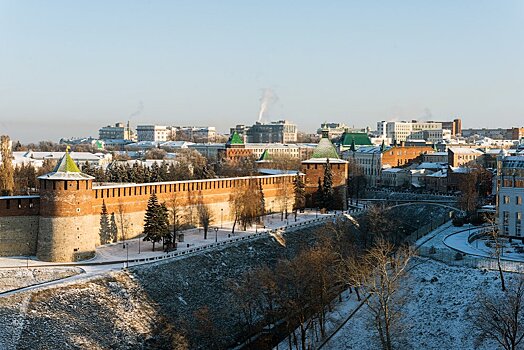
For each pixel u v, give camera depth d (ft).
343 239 419.33
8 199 372.99
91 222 379.35
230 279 374.22
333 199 627.87
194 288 350.64
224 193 533.55
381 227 489.26
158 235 396.78
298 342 308.19
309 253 331.77
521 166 424.05
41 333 270.87
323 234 427.74
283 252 440.45
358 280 325.01
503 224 431.02
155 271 347.56
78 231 368.07
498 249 356.18
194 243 425.69
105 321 293.43
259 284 323.57
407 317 316.40
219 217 527.81
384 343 266.57
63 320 282.97
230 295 353.31
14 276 328.90
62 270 335.47
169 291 337.11
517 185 424.46
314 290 302.04
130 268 341.41
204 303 341.62
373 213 494.59
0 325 269.03
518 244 409.28
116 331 290.35
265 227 500.74
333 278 338.95
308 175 642.22
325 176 620.49
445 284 334.44
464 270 344.69
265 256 424.05
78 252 367.25
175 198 474.90
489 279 326.03
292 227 488.85
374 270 358.23
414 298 330.54
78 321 286.05
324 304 303.89
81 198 369.91
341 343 302.04
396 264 299.79
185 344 301.02
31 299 289.74
